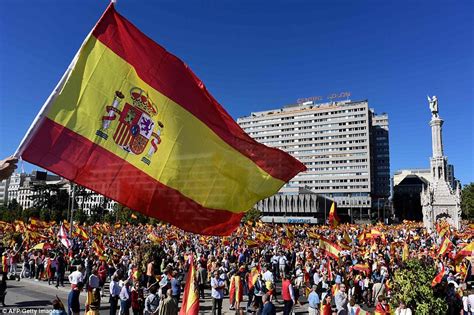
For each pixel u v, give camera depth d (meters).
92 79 4.77
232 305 17.56
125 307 14.31
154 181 5.04
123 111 4.94
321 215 128.00
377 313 12.43
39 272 24.42
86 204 111.88
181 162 5.28
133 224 80.75
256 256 26.58
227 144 5.64
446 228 40.75
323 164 156.38
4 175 3.56
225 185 5.52
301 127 162.50
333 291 15.88
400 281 11.73
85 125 4.62
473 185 103.44
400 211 154.88
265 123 170.88
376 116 172.12
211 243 36.03
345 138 153.75
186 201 5.24
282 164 5.76
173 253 28.59
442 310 11.04
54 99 4.45
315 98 174.25
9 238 36.44
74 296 13.45
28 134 4.22
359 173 150.00
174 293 15.82
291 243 34.44
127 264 23.22
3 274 17.45
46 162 4.27
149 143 5.09
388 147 168.00
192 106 5.50
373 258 24.78
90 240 36.12
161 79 5.34
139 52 5.21
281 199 128.12
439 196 80.25
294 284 20.28
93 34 4.87
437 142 83.94
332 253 19.09
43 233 39.38
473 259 20.39
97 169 4.62
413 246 34.31
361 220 140.62
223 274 18.94
